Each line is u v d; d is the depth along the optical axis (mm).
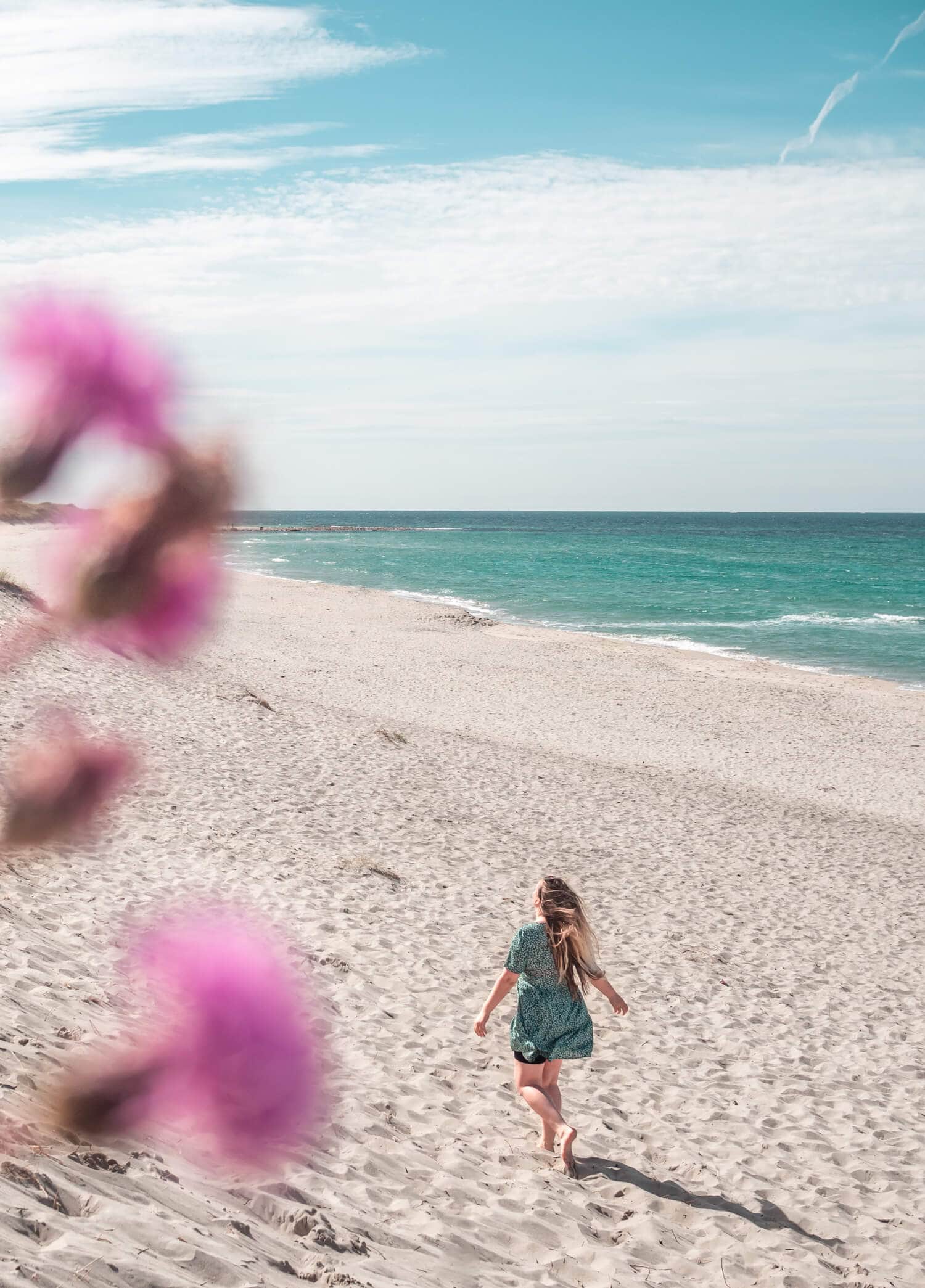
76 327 543
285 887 10953
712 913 13117
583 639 46062
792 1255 5836
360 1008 8336
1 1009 5391
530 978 6883
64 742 662
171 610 576
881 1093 8570
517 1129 6918
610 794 19281
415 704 28281
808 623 55844
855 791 22516
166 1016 733
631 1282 5117
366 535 180625
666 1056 8797
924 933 13273
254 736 18531
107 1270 2920
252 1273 3516
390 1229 4922
